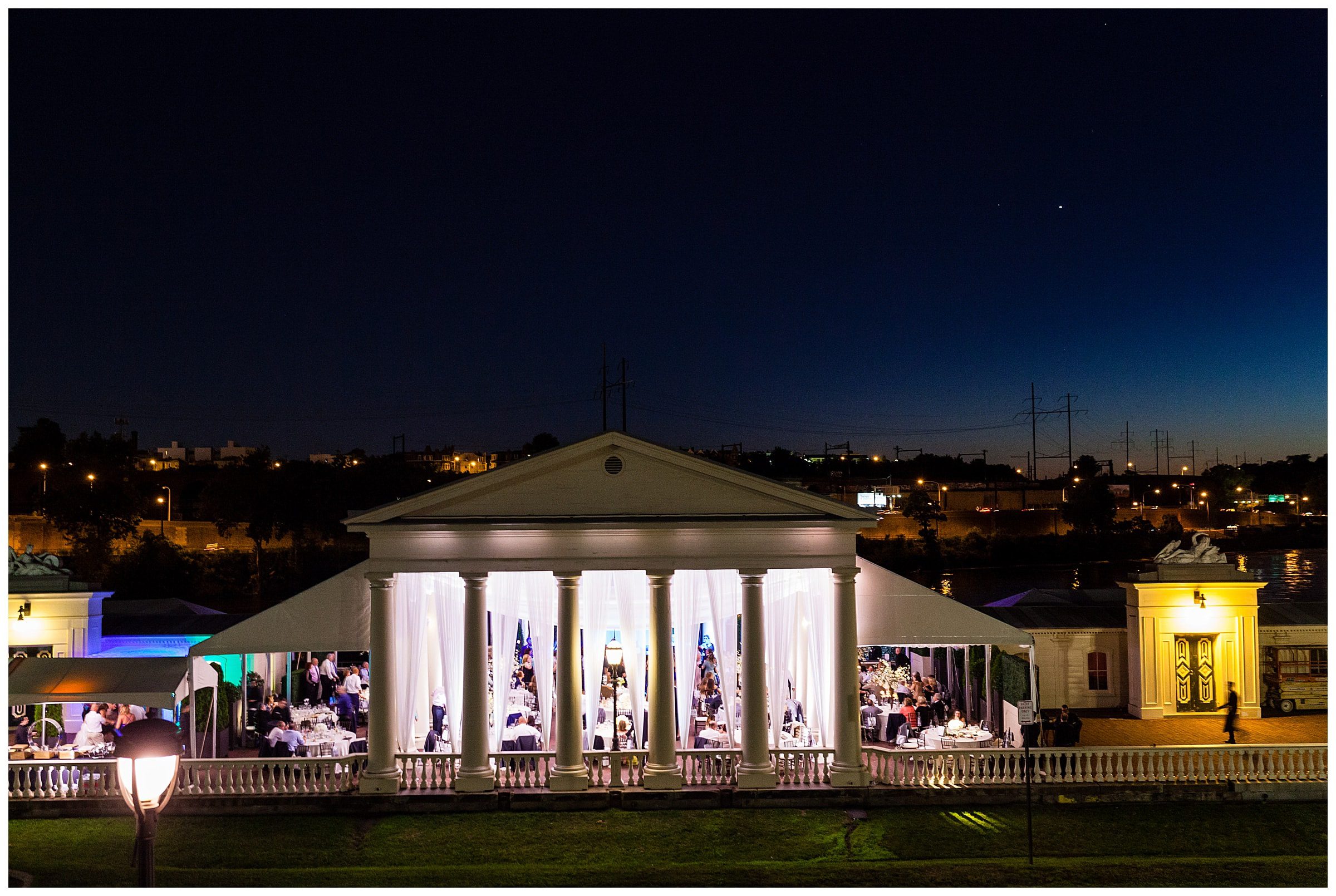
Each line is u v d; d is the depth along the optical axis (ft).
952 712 103.04
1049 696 114.32
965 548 382.63
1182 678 110.52
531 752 86.53
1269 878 67.10
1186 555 111.45
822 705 91.86
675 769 85.40
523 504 86.17
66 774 84.84
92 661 90.07
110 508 275.18
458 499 86.12
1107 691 114.42
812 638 92.89
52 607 103.60
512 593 92.43
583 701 91.71
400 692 89.97
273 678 103.96
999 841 77.20
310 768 85.05
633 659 92.38
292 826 80.79
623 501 86.38
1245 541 470.80
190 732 87.45
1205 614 110.11
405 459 565.94
